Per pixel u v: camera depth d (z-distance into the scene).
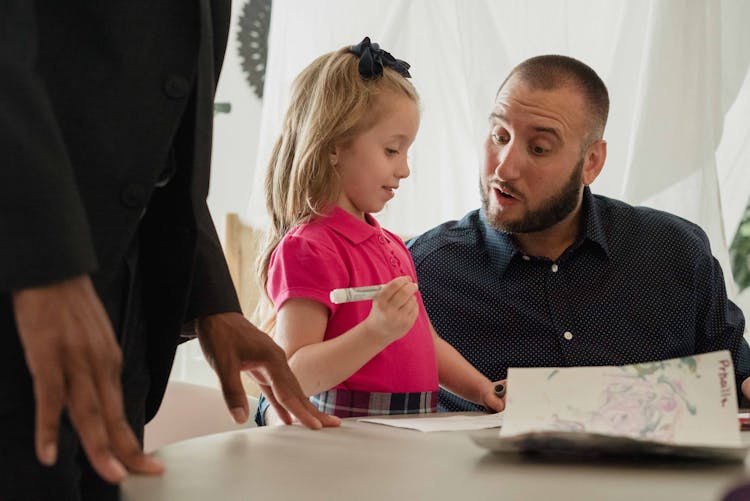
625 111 2.03
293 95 1.56
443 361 1.49
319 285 1.35
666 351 1.60
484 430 0.93
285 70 1.94
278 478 0.66
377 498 0.59
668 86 1.92
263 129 1.90
